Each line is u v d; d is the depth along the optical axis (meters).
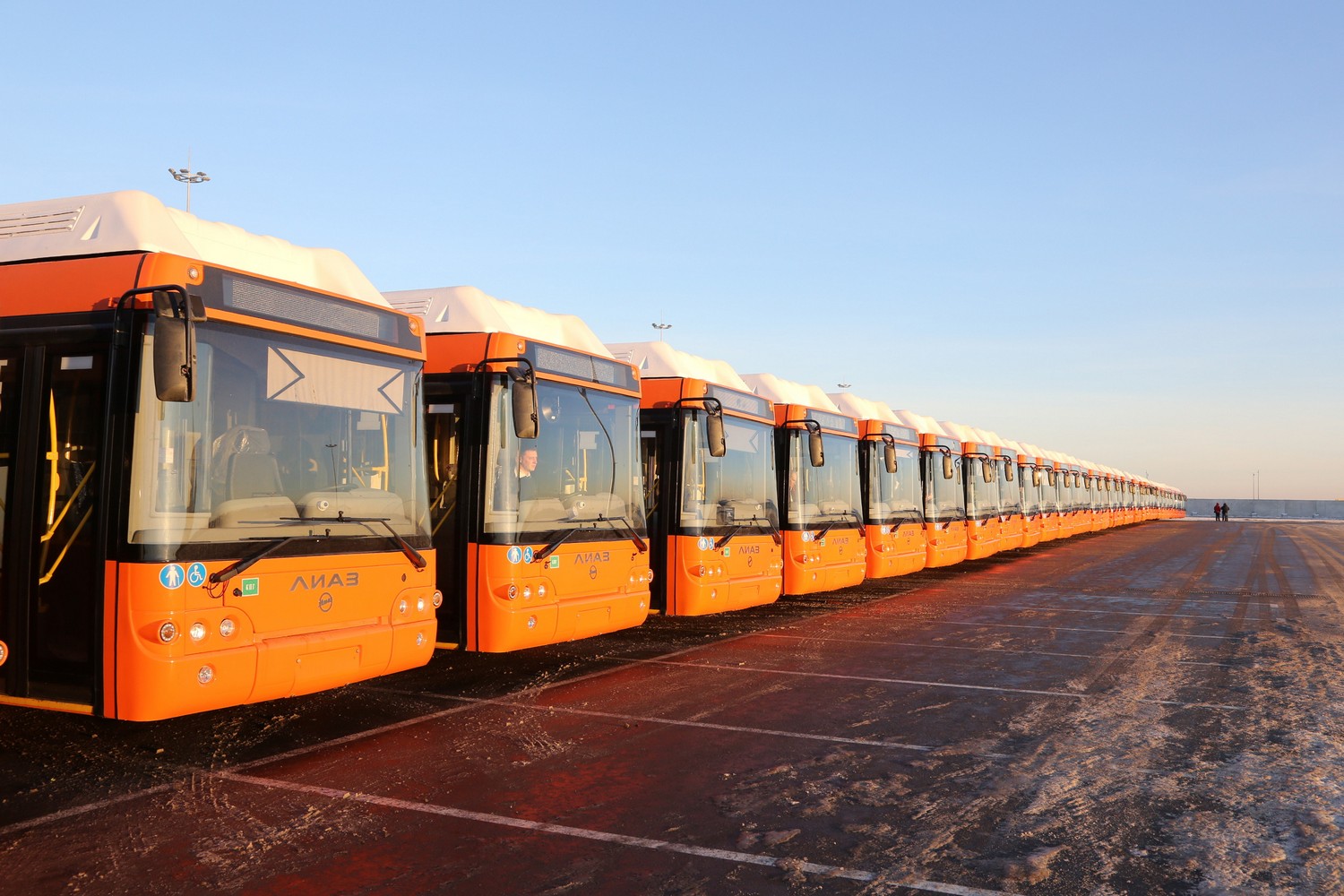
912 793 6.05
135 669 6.22
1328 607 16.83
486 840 5.17
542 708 8.39
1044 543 40.12
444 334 9.87
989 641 12.62
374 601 7.61
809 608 16.28
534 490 9.79
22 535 6.71
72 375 6.67
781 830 5.37
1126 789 6.16
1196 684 9.73
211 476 6.58
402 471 8.05
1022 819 5.58
